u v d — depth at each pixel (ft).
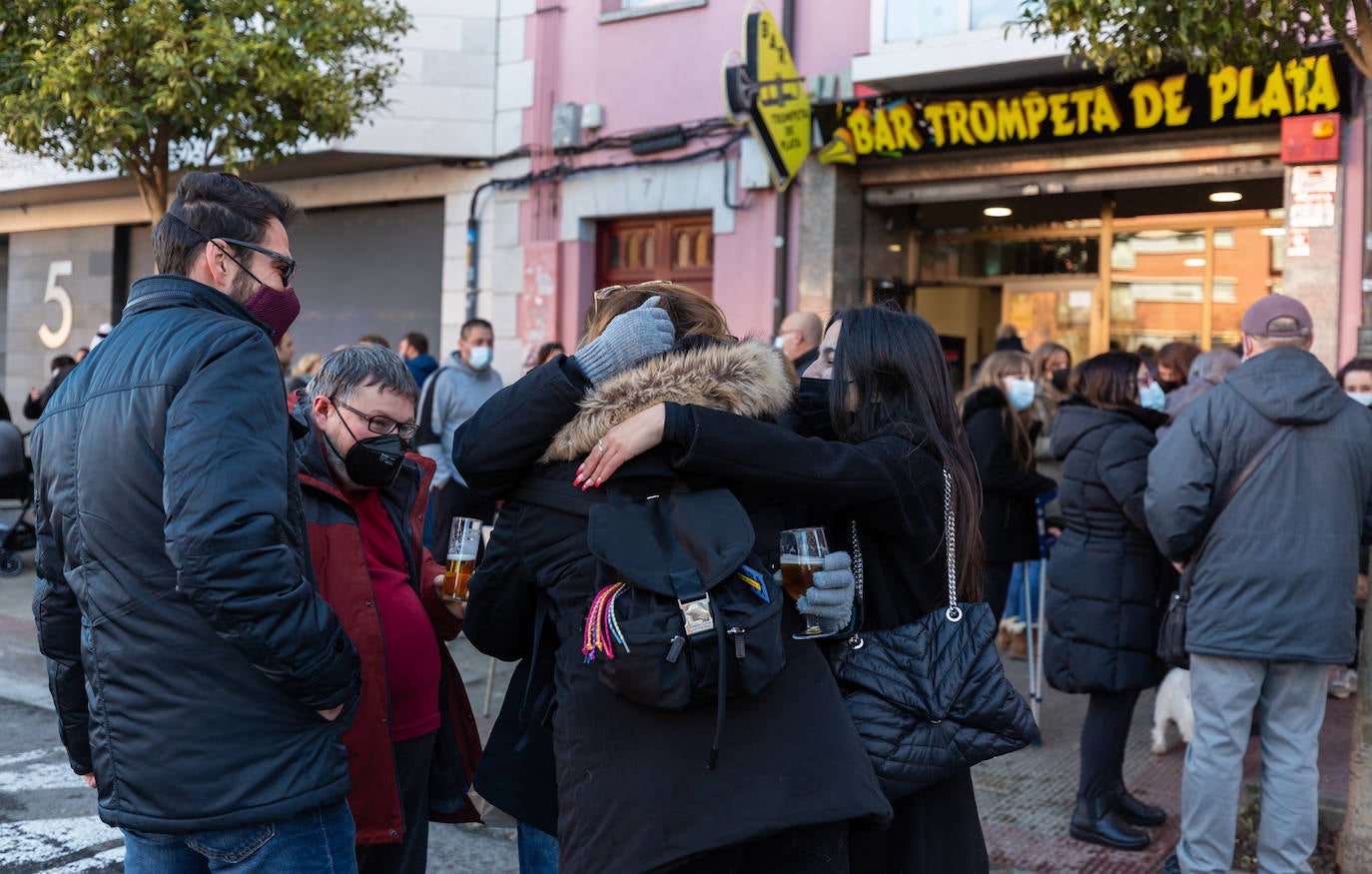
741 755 6.48
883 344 8.15
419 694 8.60
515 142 36.42
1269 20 14.34
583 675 6.70
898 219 32.81
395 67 34.63
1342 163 23.84
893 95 28.86
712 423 6.72
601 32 34.50
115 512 6.44
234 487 6.19
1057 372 25.09
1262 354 11.64
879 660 7.83
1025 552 16.53
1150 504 11.89
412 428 8.63
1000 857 13.30
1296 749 11.73
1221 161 26.21
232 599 6.11
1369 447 11.54
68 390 6.86
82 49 24.02
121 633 6.46
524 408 6.98
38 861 12.65
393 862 8.45
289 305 7.38
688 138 32.71
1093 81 26.84
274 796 6.50
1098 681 13.48
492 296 37.22
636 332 7.21
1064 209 31.17
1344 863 12.41
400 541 8.98
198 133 27.25
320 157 37.47
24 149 27.25
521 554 7.15
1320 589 11.33
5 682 19.89
